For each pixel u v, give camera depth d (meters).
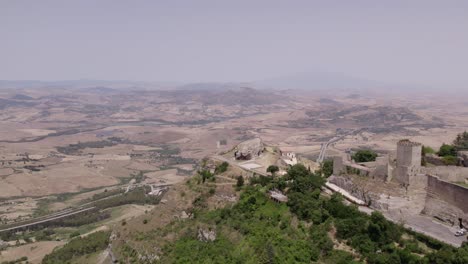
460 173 123.75
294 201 135.75
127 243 171.75
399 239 109.00
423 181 123.31
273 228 129.88
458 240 103.69
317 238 116.81
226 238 139.50
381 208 124.81
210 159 198.00
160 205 186.50
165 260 147.25
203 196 169.38
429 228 111.44
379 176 133.62
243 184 166.25
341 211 123.56
